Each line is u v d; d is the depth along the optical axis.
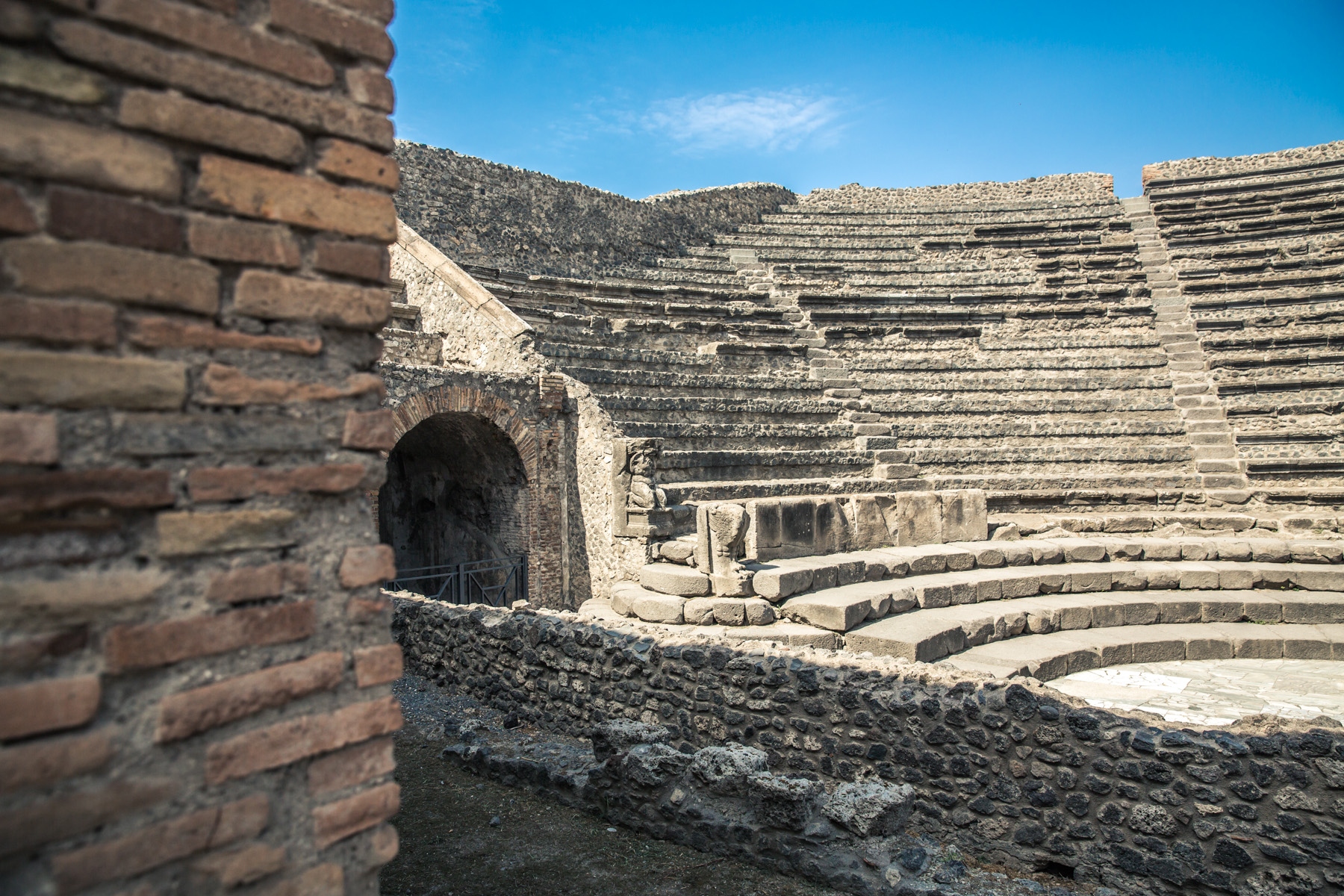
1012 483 15.32
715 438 14.20
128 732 1.87
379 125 2.42
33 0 1.80
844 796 4.66
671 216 27.25
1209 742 4.40
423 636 9.07
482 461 13.41
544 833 5.17
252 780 2.08
